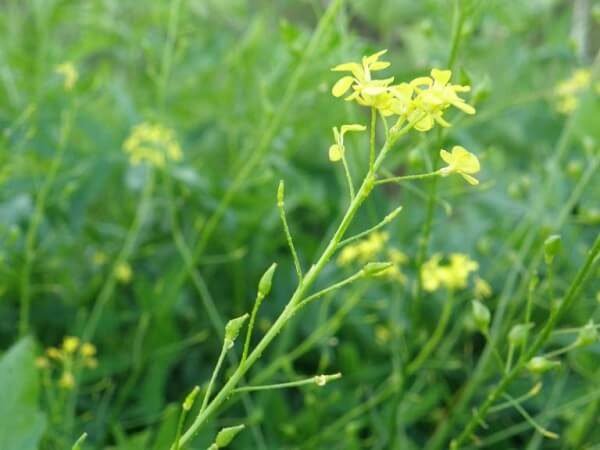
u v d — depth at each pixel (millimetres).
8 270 302
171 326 309
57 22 413
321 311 322
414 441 319
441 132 232
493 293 356
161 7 397
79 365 281
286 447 299
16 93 367
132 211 381
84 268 383
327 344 301
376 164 141
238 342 350
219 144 435
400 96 134
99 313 311
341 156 144
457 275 250
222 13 515
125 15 459
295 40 300
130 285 371
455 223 390
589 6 486
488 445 319
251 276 365
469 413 322
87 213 395
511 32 442
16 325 331
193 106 435
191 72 424
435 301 345
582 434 278
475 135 449
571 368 346
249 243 374
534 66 445
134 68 458
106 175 354
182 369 344
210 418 287
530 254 351
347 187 356
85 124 364
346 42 312
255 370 332
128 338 336
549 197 357
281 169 355
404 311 342
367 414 319
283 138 364
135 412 302
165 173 319
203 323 352
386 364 339
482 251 323
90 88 335
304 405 328
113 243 374
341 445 295
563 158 418
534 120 431
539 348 194
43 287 315
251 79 414
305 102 337
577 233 347
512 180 400
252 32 408
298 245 371
